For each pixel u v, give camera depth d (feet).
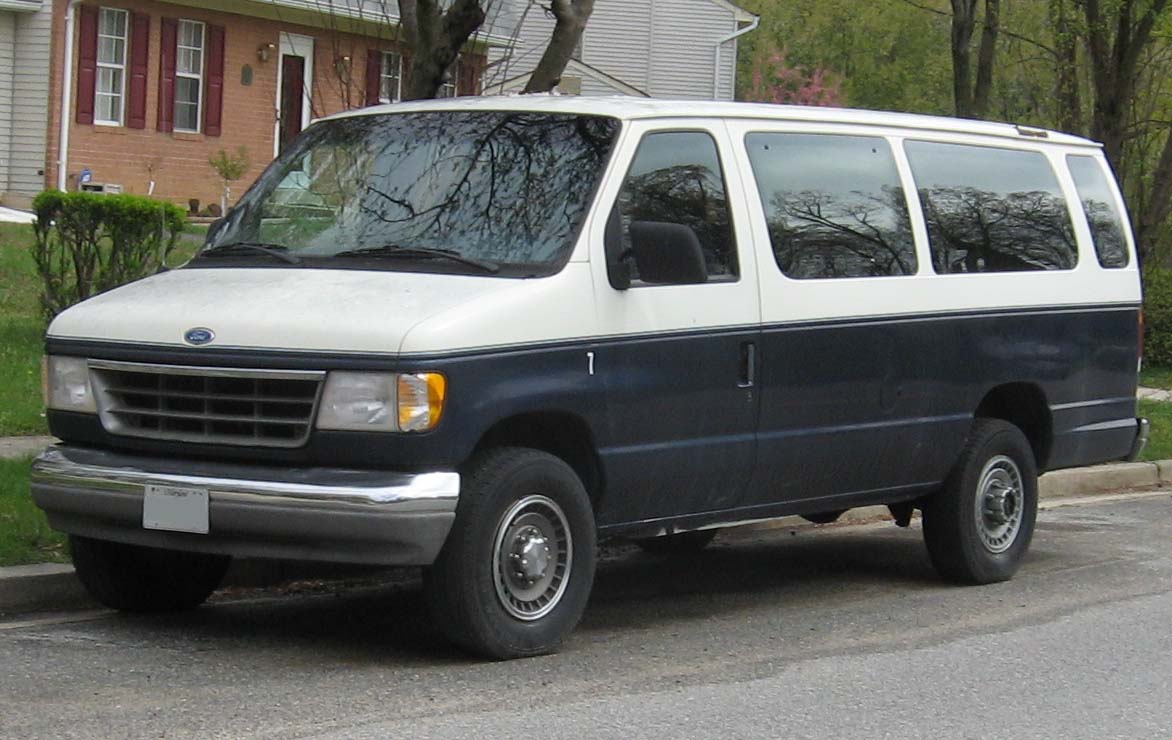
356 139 28.73
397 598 30.14
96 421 25.36
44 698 22.35
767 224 28.68
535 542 25.25
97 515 25.04
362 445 23.59
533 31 115.65
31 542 29.50
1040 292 34.09
